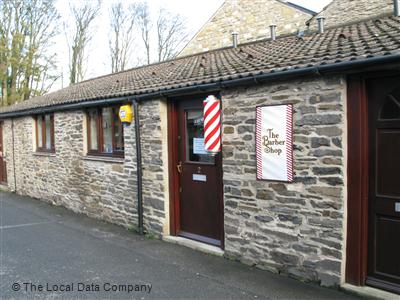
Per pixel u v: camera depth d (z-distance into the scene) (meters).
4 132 12.05
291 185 4.22
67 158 8.54
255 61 5.53
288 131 4.19
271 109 4.34
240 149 4.72
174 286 4.16
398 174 3.64
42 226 7.05
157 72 8.70
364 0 8.86
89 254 5.32
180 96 5.76
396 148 3.64
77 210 8.27
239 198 4.77
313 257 4.07
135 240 6.03
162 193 5.99
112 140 7.25
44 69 23.44
